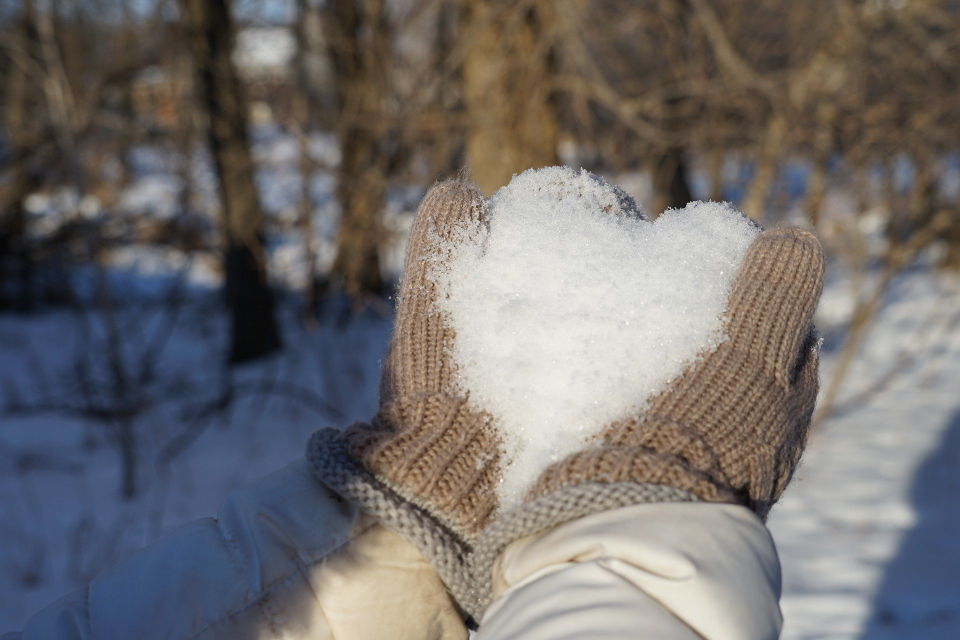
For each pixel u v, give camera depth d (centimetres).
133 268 923
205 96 643
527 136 459
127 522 412
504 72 455
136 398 516
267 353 691
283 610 83
